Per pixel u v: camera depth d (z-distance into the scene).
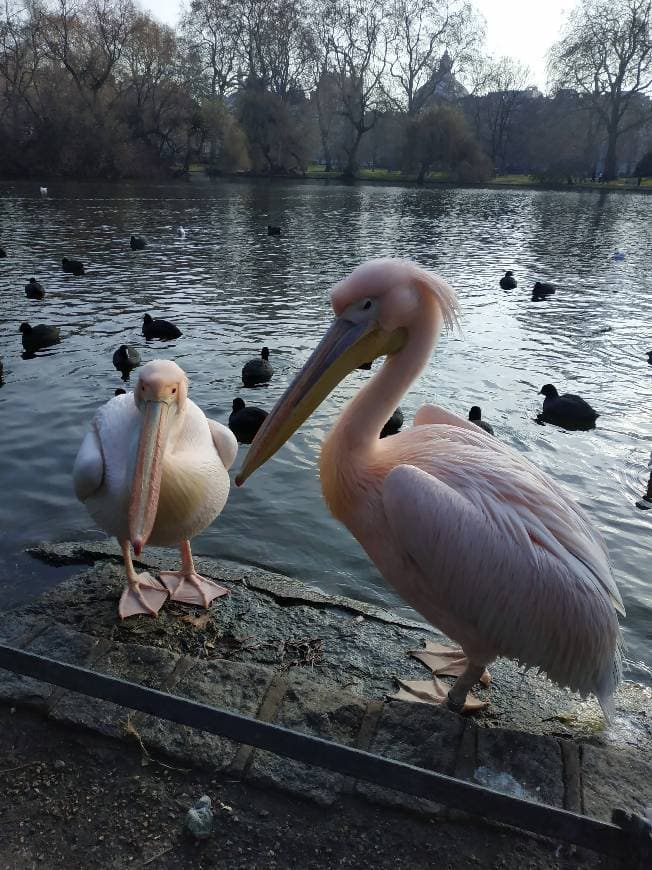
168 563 4.94
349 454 3.47
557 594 3.05
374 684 3.71
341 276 17.80
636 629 4.80
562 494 3.49
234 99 70.31
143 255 20.31
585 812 2.79
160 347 11.02
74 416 7.98
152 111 54.12
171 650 3.90
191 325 12.45
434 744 3.10
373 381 3.56
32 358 10.20
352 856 2.60
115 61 51.44
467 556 3.03
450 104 72.69
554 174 66.06
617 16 65.25
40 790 2.82
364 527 3.44
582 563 3.17
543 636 3.11
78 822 2.70
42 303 13.90
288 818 2.73
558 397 8.68
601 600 3.12
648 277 19.52
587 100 68.75
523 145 75.12
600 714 3.59
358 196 47.62
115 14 50.62
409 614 4.75
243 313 13.51
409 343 3.51
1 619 3.99
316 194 48.12
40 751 3.00
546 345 12.05
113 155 50.47
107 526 4.15
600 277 19.47
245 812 2.75
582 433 8.26
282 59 66.88
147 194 42.00
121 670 3.53
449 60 70.88
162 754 2.99
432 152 64.12
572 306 15.47
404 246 24.69
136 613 4.17
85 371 9.66
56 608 4.24
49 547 5.16
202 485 4.19
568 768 2.99
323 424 8.08
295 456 7.20
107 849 2.60
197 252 21.30
